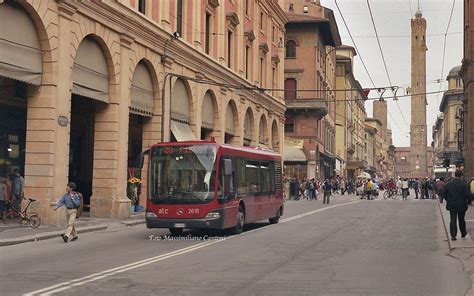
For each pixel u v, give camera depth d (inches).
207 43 1413.6
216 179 702.5
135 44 1018.7
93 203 953.5
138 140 1269.7
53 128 792.3
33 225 758.5
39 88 789.2
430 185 2015.3
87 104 1107.9
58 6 796.6
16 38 735.7
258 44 1809.8
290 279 406.0
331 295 350.6
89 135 1152.8
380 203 1641.2
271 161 936.9
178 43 1181.7
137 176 1107.3
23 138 925.2
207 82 1277.1
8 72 722.8
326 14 2662.4
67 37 818.2
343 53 3838.6
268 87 1932.8
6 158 880.9
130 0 1001.5
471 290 368.8
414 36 3890.3
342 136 3481.8
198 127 1310.3
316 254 544.4
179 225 692.7
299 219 1031.0
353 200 1930.4
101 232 781.3
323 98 2618.1
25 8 745.0
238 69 1621.6
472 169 1589.6
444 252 562.9
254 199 829.8
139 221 917.2
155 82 1110.4
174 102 1198.3
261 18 1875.0
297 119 2492.6
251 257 523.2
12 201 794.8
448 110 3929.6
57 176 802.8
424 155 4232.3
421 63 3890.3
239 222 764.0
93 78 910.4
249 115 1766.7
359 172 3973.9
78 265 475.5
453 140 3860.7
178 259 509.4
